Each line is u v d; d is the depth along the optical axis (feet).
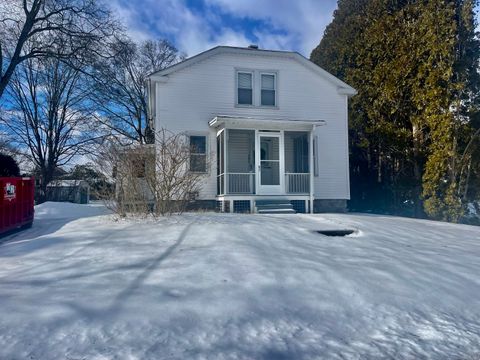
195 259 20.83
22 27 70.08
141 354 11.61
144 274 18.37
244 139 55.16
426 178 51.60
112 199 37.68
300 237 28.40
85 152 102.17
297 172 56.54
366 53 66.44
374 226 36.09
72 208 61.00
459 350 12.88
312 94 56.80
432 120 50.75
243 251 22.58
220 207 50.49
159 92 51.70
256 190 50.21
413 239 30.96
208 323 13.76
